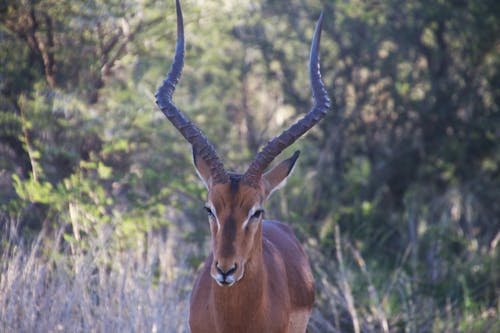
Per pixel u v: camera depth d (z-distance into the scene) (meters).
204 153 9.41
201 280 10.66
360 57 22.84
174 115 9.73
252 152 21.84
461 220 21.27
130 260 14.09
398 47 22.97
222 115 21.56
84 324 12.74
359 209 19.75
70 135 16.62
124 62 17.89
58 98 16.02
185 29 19.06
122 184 17.45
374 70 22.84
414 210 20.31
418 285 16.36
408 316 15.38
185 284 15.20
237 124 22.73
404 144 23.09
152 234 17.17
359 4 22.27
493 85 22.23
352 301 14.92
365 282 16.33
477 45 22.25
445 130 23.11
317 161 22.62
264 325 9.95
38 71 16.67
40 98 15.66
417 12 22.20
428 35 23.70
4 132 16.20
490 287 17.53
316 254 16.66
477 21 21.80
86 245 14.60
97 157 17.17
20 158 16.58
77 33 16.95
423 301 16.14
